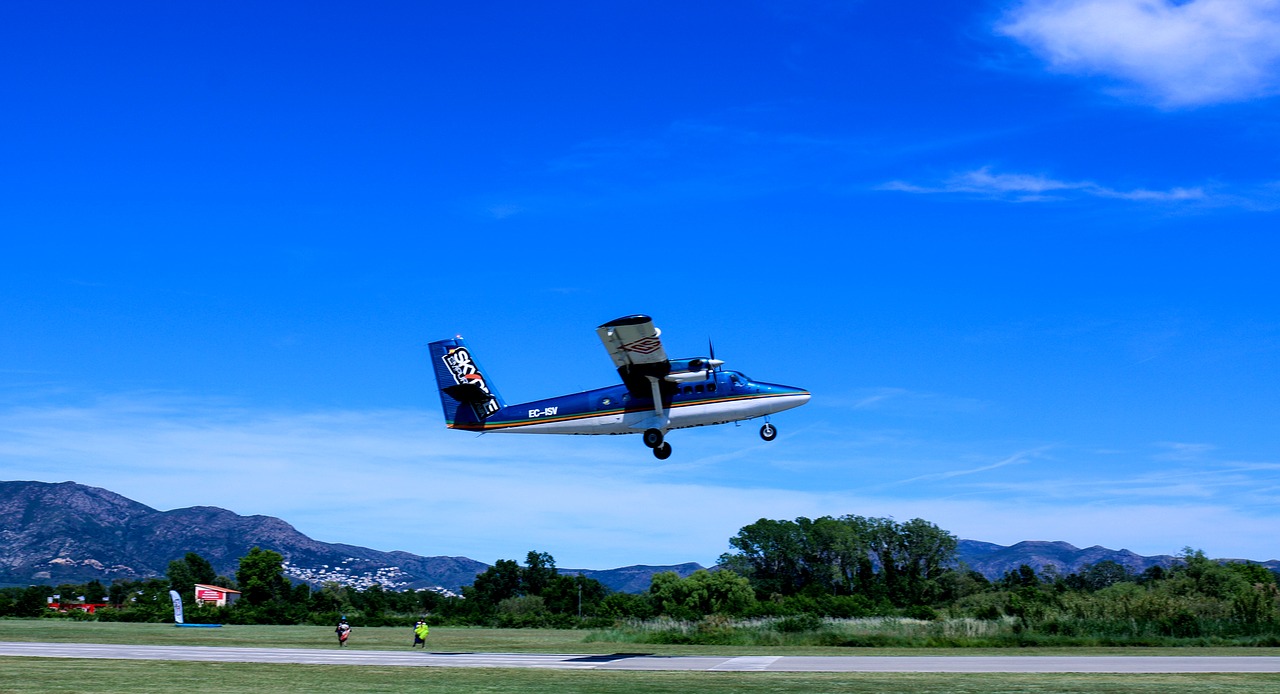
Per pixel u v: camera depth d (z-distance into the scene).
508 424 37.34
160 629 63.47
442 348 38.72
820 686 23.14
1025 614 46.28
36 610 85.62
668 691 22.20
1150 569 96.56
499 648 42.81
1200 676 25.62
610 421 35.56
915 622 48.25
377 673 27.23
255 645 43.47
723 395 34.72
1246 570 56.16
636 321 30.95
